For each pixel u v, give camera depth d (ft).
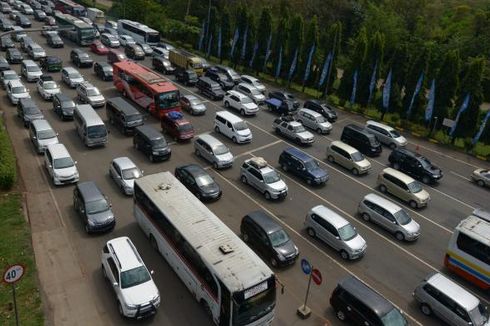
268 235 77.97
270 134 138.51
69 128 126.82
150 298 62.39
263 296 59.31
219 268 60.03
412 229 89.66
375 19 261.03
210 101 163.02
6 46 196.03
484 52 224.33
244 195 101.04
